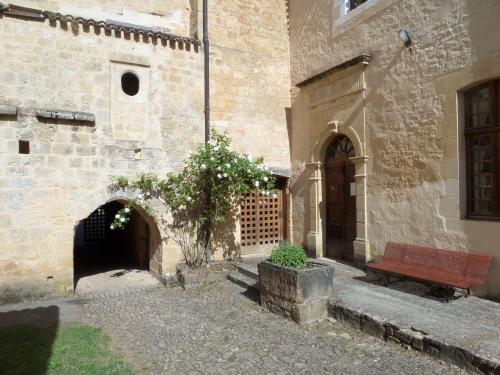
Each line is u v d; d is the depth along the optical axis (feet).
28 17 22.65
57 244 23.04
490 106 18.24
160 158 26.66
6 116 21.61
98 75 24.70
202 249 28.14
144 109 26.27
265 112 31.55
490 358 12.08
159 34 26.58
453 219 19.33
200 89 28.58
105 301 22.53
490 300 17.85
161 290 24.68
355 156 25.44
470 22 18.53
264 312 19.72
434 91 20.27
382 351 14.58
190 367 13.96
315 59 29.78
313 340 15.97
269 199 32.40
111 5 27.81
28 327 17.75
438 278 18.11
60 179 23.13
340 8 27.07
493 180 18.08
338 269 24.72
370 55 24.13
